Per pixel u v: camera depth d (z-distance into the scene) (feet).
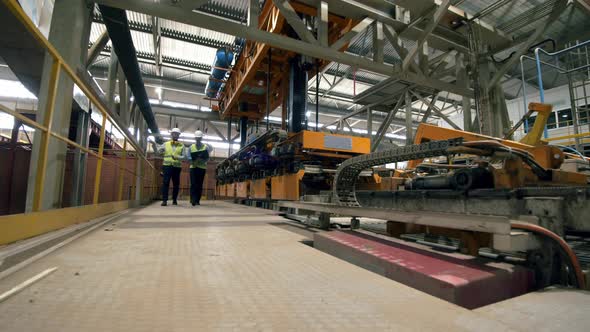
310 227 11.46
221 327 2.82
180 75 44.29
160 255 6.02
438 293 3.89
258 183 25.00
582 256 7.15
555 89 39.55
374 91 31.48
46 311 3.10
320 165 18.71
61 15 10.48
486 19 25.98
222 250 6.71
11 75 44.52
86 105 15.20
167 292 3.82
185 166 53.78
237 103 37.14
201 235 8.91
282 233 9.67
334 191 10.95
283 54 24.40
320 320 3.05
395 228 8.21
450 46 21.21
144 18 29.09
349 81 45.50
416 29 18.48
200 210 20.21
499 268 4.53
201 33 31.91
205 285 4.16
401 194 11.53
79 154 14.99
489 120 19.80
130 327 2.77
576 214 6.62
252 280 4.46
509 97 49.08
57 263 5.16
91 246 6.83
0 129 52.13
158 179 48.73
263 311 3.27
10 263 4.80
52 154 9.66
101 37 16.39
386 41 29.99
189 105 53.16
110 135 30.68
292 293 3.91
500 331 2.89
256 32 14.21
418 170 14.83
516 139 40.27
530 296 4.27
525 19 19.98
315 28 20.13
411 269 4.44
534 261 5.01
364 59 16.88
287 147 18.58
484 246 5.87
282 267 5.30
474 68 19.81
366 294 3.92
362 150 19.30
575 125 22.80
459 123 52.01
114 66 18.98
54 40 10.29
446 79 38.81
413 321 3.07
